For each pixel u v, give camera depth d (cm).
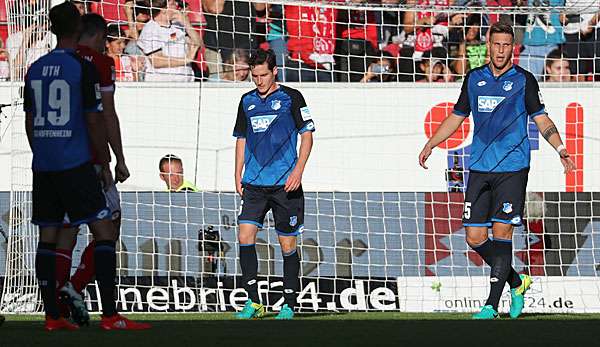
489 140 2522
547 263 3850
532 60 4344
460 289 3672
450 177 3872
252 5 4338
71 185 1831
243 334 1717
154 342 1524
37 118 1845
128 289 3672
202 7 4319
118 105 3806
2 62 4191
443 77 4378
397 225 3853
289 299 2595
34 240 3256
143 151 3809
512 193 2498
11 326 2042
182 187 3816
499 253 2517
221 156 3834
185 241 3794
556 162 3869
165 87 3825
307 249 3825
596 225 3850
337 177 3853
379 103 3878
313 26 4366
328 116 3866
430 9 3594
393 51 4388
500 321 2191
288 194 2616
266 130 2616
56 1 3256
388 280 3716
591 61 4328
